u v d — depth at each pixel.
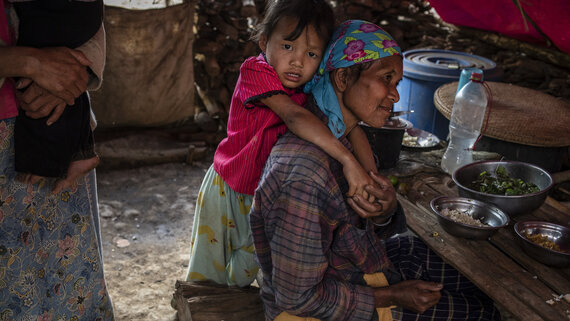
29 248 1.75
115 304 2.80
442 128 3.84
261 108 1.81
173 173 4.25
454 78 3.71
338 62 1.60
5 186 1.67
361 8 5.65
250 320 2.04
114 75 4.16
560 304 1.70
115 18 3.97
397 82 1.65
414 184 2.52
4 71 1.52
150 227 3.53
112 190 3.94
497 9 4.62
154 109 4.43
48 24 1.61
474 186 2.38
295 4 1.62
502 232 2.09
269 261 1.81
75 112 1.73
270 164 1.65
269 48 1.70
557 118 2.95
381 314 1.77
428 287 1.77
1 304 1.73
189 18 4.29
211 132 4.75
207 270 2.26
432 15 5.94
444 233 2.08
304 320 1.77
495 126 2.81
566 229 2.03
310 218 1.57
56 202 1.82
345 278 1.82
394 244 2.12
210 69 4.61
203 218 2.18
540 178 2.35
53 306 1.89
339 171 1.72
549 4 4.10
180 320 2.29
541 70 5.02
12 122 1.65
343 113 1.70
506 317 2.03
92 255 1.98
